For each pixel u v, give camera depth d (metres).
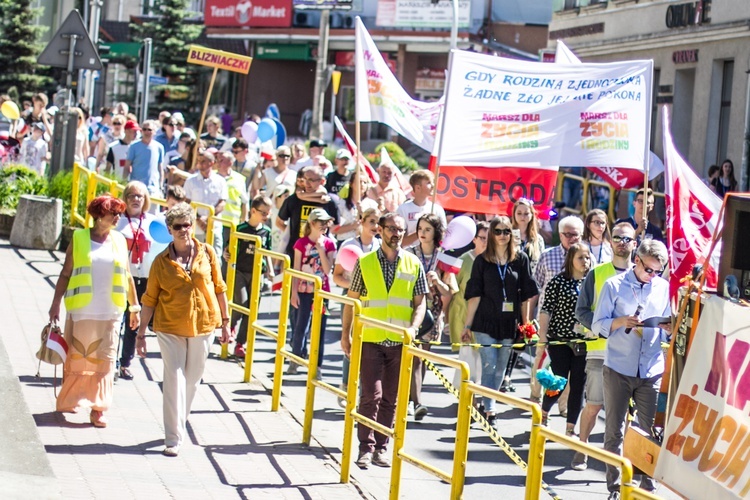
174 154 25.83
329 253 16.45
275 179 24.31
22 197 23.55
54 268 21.30
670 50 37.97
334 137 69.50
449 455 13.10
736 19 34.00
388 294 12.36
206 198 20.30
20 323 16.47
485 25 66.88
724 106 35.44
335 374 17.00
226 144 28.05
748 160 33.22
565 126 15.73
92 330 12.13
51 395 13.16
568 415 13.56
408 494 11.41
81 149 29.62
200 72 69.31
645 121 15.81
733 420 8.48
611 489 11.59
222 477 11.05
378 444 12.33
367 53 17.50
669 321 11.45
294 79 74.88
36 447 10.47
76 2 83.25
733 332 8.68
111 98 69.00
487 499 11.47
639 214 18.20
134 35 68.31
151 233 14.26
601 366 12.64
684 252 12.36
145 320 11.72
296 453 12.38
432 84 67.81
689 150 37.41
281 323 14.10
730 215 9.41
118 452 11.40
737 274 9.35
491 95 15.62
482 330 14.09
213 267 12.00
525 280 14.19
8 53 68.56
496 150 15.62
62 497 9.40
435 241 14.62
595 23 42.94
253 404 14.41
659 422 10.10
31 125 29.31
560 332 13.53
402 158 51.09
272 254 14.77
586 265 13.55
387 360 12.26
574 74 15.71
